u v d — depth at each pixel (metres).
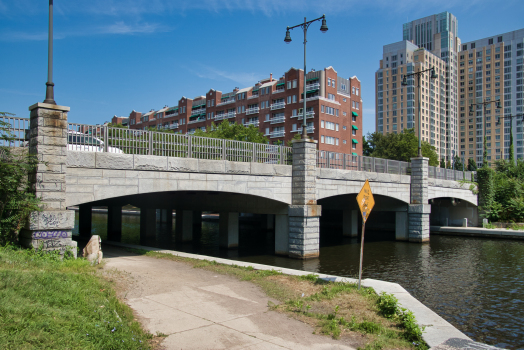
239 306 8.70
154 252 16.78
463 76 140.75
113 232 35.69
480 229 36.66
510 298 14.85
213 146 18.45
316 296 9.46
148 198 31.86
